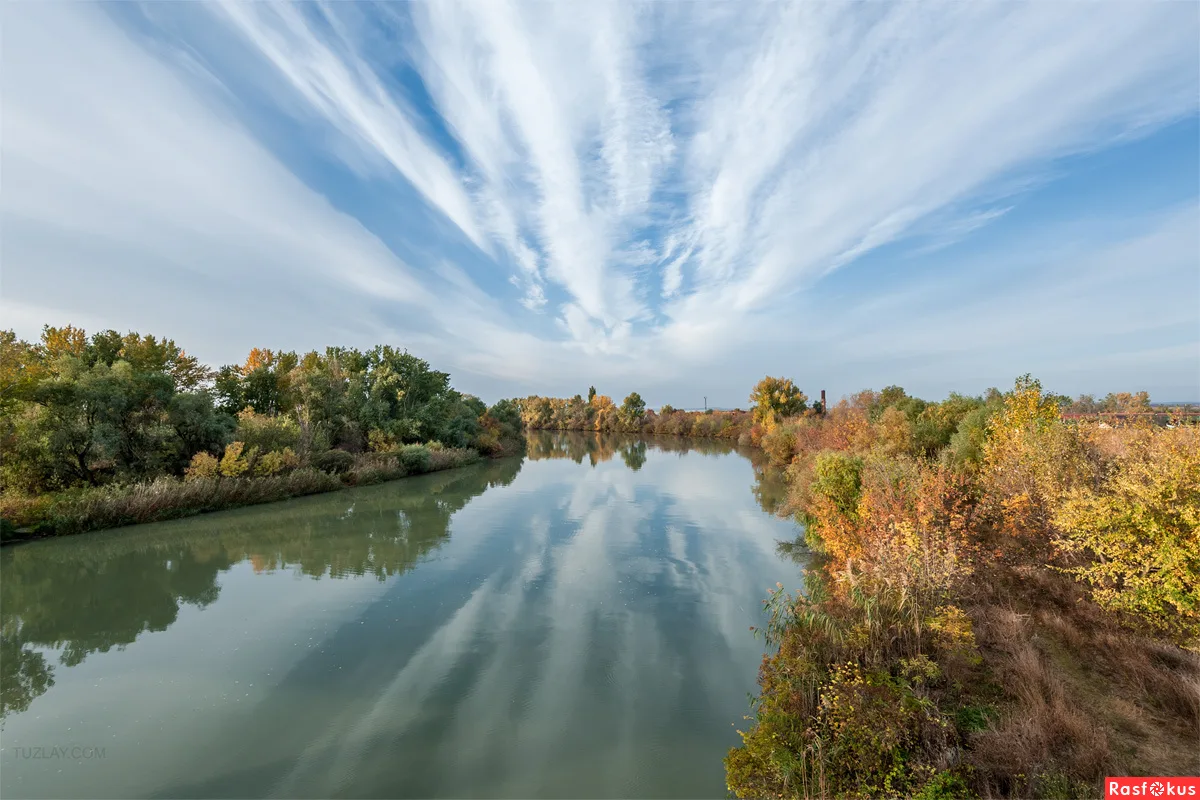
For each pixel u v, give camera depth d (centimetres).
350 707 773
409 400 4412
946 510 966
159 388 2253
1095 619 693
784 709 620
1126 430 998
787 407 5816
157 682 852
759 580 1327
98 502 1864
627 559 1528
